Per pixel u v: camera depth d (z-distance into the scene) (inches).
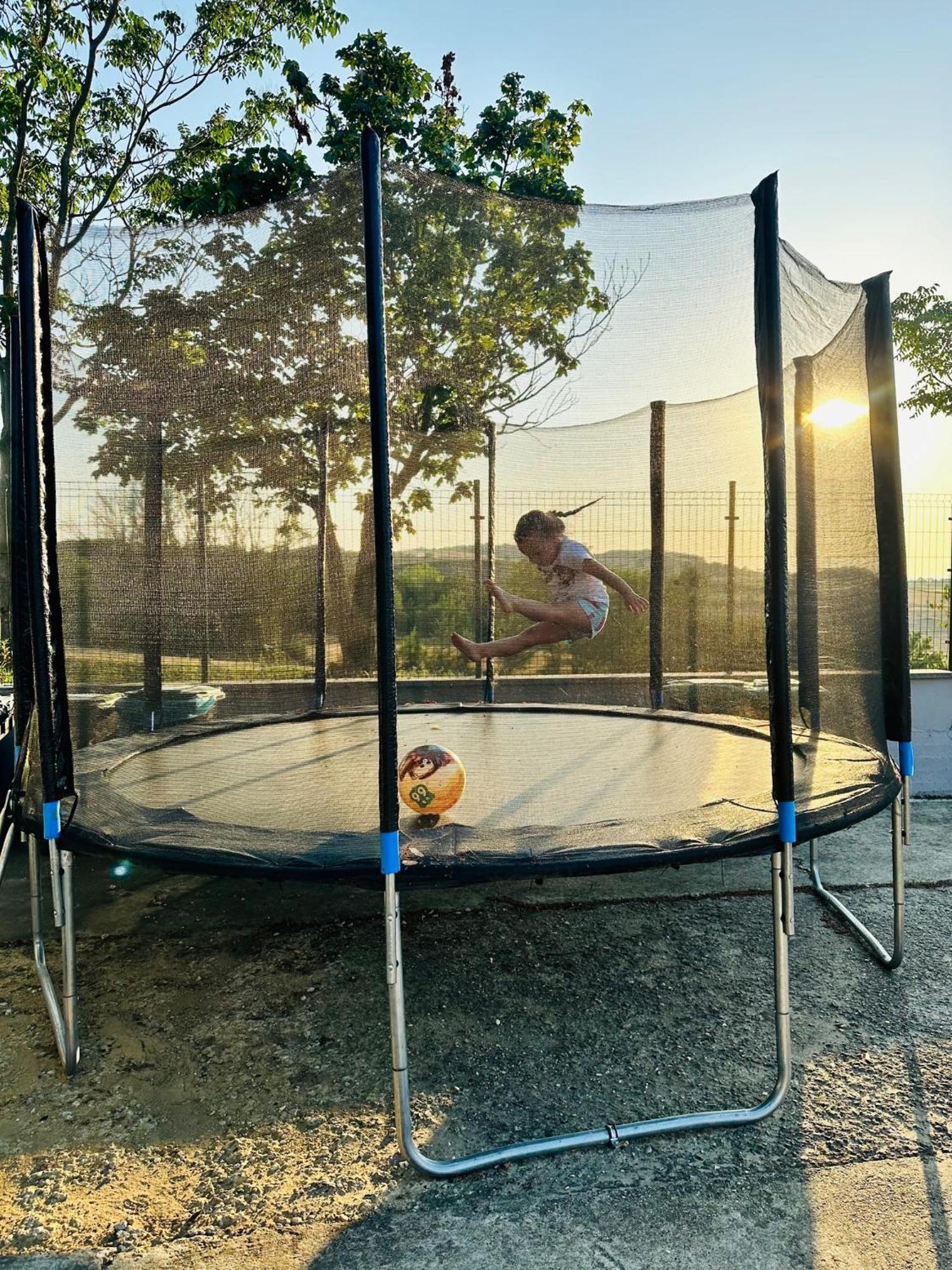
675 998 89.9
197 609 111.0
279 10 346.3
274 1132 68.6
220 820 86.3
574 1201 59.6
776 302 67.6
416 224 88.8
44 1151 66.4
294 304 89.4
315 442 115.8
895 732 96.5
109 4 339.0
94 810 88.2
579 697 159.9
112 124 360.2
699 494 127.3
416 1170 63.2
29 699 103.1
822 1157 63.8
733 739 131.8
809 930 107.7
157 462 103.0
